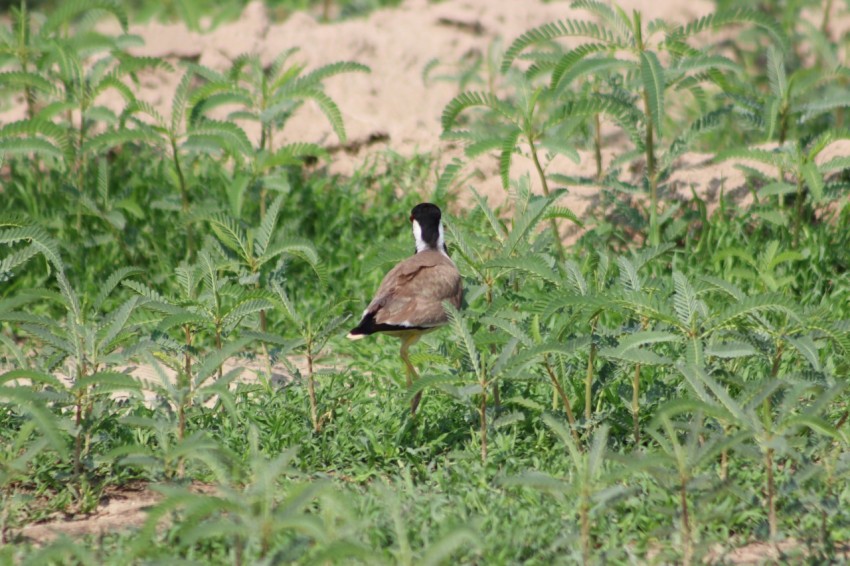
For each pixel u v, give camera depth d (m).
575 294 9.90
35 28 20.55
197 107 14.18
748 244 14.04
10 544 8.49
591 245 13.90
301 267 14.83
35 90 16.62
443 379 9.38
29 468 9.69
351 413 10.87
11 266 10.46
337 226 15.72
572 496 8.96
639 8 20.50
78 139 15.52
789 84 14.45
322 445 10.24
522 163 16.30
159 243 15.15
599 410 10.61
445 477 9.70
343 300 10.83
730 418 8.20
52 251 10.39
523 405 10.65
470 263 11.31
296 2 24.95
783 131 14.55
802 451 9.33
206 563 7.72
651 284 10.08
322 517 8.38
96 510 9.29
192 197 15.70
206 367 9.38
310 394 10.53
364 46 19.44
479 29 20.31
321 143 17.25
